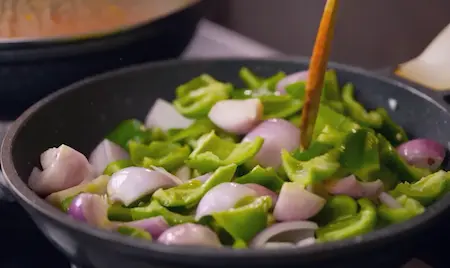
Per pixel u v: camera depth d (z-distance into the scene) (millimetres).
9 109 809
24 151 655
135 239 538
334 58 995
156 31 791
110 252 548
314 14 1003
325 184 625
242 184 626
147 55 813
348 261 543
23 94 788
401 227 546
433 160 678
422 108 708
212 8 891
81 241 555
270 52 1036
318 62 609
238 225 591
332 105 721
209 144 679
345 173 635
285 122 679
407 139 717
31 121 669
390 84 729
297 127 684
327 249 530
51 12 834
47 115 689
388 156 667
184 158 683
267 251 528
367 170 644
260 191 622
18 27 796
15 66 758
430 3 875
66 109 708
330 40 603
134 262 549
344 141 652
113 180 645
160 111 750
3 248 717
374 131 703
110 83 742
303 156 643
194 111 731
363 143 655
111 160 703
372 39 947
